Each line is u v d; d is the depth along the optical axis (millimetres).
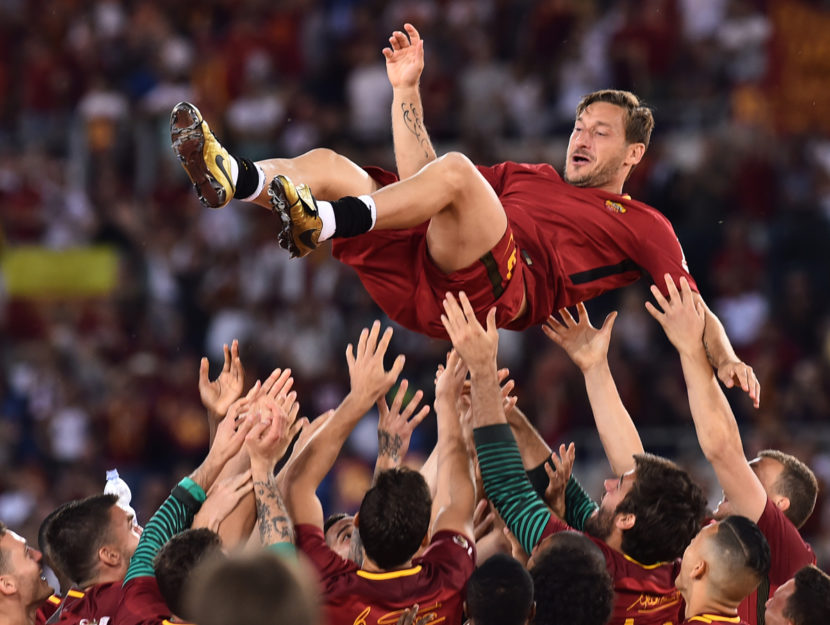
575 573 6488
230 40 25312
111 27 26094
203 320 22484
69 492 19078
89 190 24281
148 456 19891
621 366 19125
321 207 6965
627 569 7031
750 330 20266
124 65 25656
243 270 22688
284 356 21203
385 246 8109
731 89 23047
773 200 21438
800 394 18844
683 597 7316
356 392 7352
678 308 7910
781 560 7523
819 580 6805
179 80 25422
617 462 8164
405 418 7609
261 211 23266
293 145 24078
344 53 25000
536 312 8344
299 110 24391
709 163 21594
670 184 21469
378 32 25219
